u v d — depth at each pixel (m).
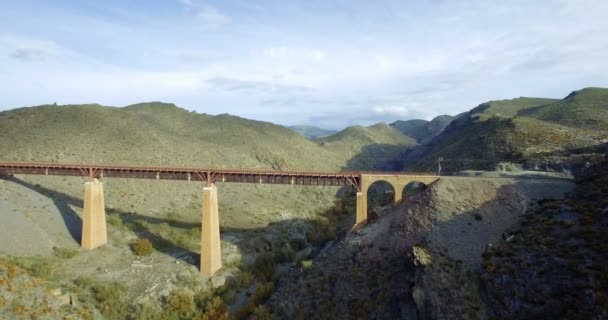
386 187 130.25
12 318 43.72
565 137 100.62
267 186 128.38
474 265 52.00
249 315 60.75
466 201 62.59
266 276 74.94
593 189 58.75
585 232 48.88
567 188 62.41
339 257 64.00
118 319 57.22
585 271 43.09
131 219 86.81
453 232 57.75
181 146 135.00
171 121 177.50
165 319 60.44
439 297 48.22
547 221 54.62
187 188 109.31
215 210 71.88
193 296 66.31
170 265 71.81
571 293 42.44
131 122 137.62
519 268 48.12
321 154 199.88
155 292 64.38
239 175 71.75
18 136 109.50
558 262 46.00
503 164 89.56
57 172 74.56
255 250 85.06
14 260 59.00
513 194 62.44
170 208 97.88
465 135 140.75
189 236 84.06
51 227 71.75
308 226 105.75
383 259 58.69
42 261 62.50
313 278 62.12
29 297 48.03
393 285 52.75
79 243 71.94
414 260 52.88
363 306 53.06
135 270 68.75
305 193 132.38
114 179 100.31
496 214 59.84
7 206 70.31
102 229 73.81
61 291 54.28
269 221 101.56
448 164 113.88
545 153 92.19
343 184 71.81
